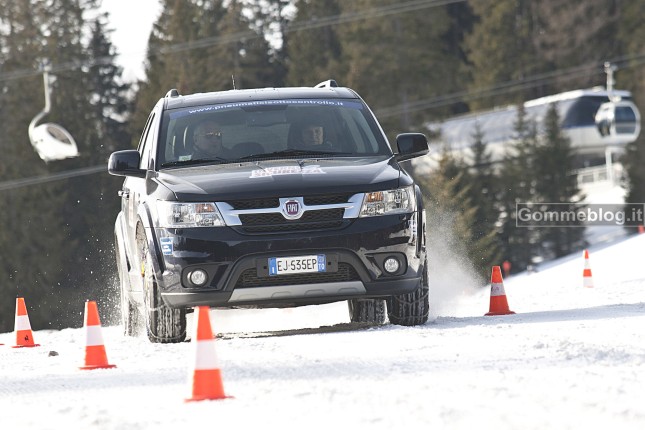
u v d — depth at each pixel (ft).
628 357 69.56
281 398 58.13
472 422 48.93
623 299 138.31
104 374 75.72
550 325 94.89
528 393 56.08
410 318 100.32
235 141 104.32
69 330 147.23
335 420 51.26
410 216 96.84
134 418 54.90
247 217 94.43
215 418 53.62
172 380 69.87
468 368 67.26
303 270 93.91
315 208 94.68
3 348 118.21
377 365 70.18
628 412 49.98
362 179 96.48
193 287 94.38
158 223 96.22
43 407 61.05
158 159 104.01
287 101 109.09
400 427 48.85
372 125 107.96
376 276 95.20
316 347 82.89
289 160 102.27
